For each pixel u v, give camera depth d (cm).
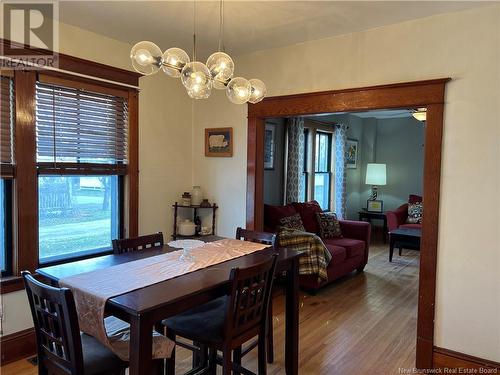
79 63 295
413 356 286
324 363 274
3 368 259
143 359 156
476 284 253
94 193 327
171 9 259
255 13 265
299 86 331
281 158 549
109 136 326
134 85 340
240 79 239
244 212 374
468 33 253
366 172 761
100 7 257
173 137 385
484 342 251
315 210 530
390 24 283
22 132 266
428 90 265
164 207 380
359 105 297
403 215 665
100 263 221
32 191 274
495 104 244
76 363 156
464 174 255
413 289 441
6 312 264
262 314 213
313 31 300
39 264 286
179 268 211
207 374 228
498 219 245
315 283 411
